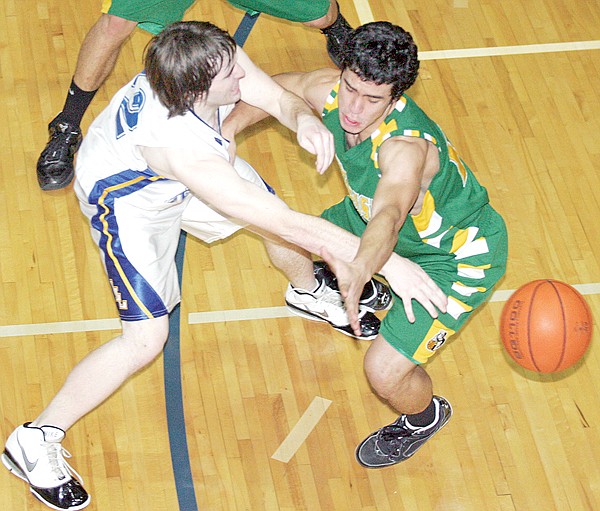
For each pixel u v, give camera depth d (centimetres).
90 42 502
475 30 623
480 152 559
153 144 363
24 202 529
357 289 319
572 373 479
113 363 405
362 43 346
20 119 562
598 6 641
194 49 347
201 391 470
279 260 458
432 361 482
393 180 357
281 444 454
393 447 447
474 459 451
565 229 530
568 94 591
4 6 618
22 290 497
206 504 434
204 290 505
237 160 438
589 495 440
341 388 474
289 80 414
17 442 416
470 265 412
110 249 399
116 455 448
